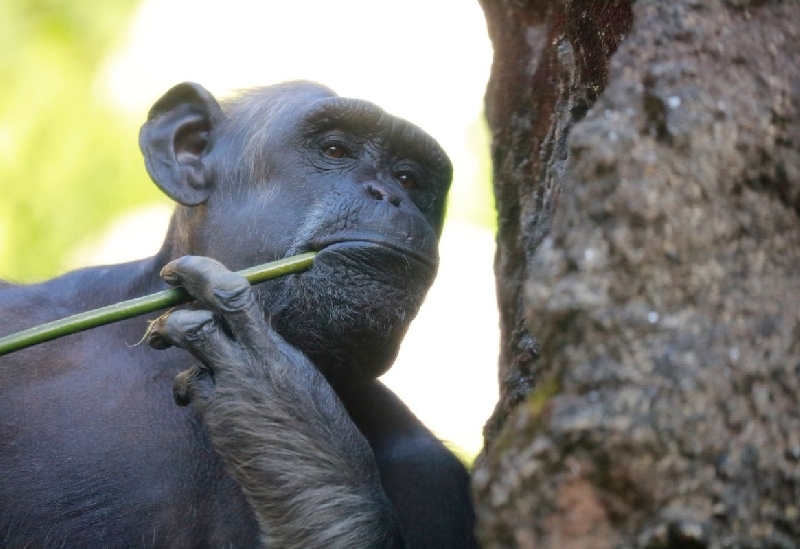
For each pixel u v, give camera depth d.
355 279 9.06
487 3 10.22
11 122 22.94
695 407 5.53
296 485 8.09
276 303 9.16
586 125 5.96
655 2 6.29
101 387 9.55
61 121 23.17
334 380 9.55
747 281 5.84
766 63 6.18
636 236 5.71
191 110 10.50
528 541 5.53
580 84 8.83
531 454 5.56
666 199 5.75
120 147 23.44
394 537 8.40
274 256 9.45
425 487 10.13
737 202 5.97
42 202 22.88
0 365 9.60
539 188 9.52
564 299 5.70
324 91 10.53
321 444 8.24
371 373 9.50
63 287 10.38
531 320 5.91
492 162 10.28
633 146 5.84
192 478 9.20
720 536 5.51
